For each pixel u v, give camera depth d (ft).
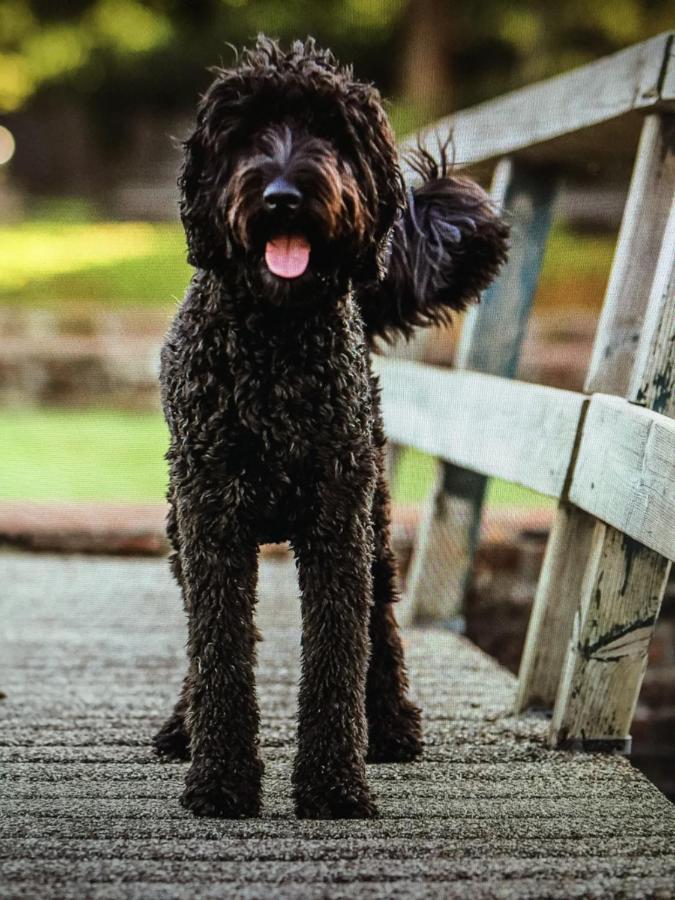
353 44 79.00
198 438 10.44
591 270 53.72
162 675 15.56
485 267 14.01
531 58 68.39
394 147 11.30
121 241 67.62
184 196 11.07
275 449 10.38
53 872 8.96
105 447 37.99
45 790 10.96
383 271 11.31
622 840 9.76
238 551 10.59
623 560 12.27
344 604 10.52
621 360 13.12
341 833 9.85
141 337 48.16
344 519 10.52
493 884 8.77
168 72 84.53
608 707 12.41
